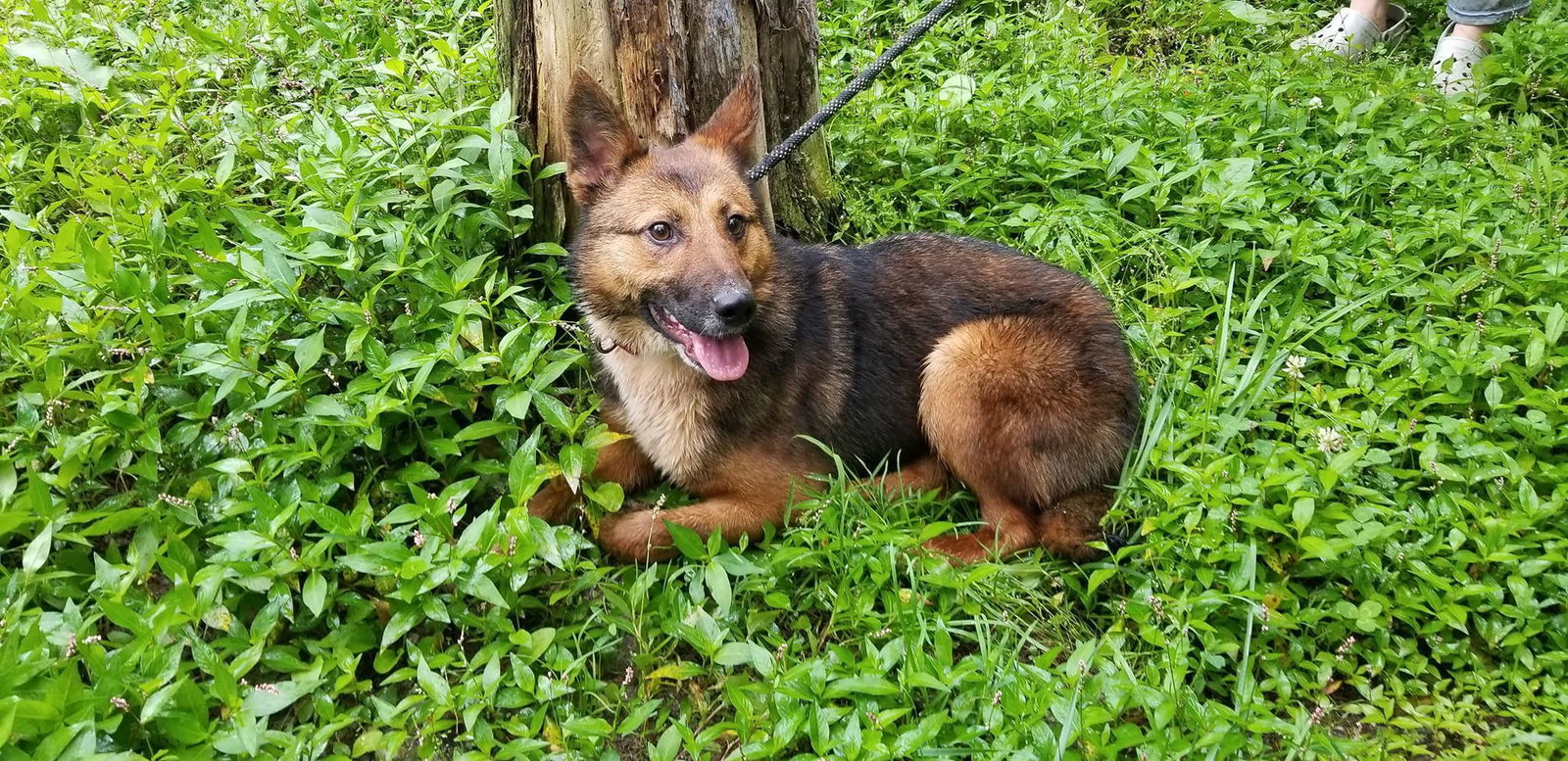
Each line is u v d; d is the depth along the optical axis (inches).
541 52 42.0
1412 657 33.8
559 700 30.5
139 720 26.3
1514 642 33.1
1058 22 70.6
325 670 29.9
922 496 39.9
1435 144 57.8
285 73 53.1
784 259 40.4
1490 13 69.3
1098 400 39.7
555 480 38.9
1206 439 39.5
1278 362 40.3
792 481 39.0
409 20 60.6
